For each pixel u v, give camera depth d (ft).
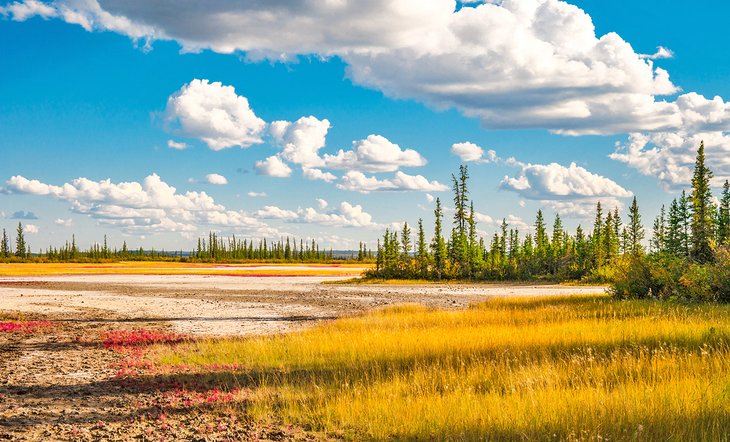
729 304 74.43
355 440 25.41
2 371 44.34
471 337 52.16
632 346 41.24
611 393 28.17
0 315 92.73
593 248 258.98
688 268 89.86
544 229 320.29
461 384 33.60
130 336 67.72
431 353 45.62
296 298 131.64
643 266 94.48
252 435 26.53
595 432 22.49
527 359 38.06
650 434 22.49
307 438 25.94
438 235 262.67
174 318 91.15
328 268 411.34
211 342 61.31
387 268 262.26
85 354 53.72
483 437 23.89
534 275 272.72
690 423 22.95
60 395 35.50
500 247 313.12
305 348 52.31
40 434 26.91
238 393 35.29
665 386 28.17
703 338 42.68
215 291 154.92
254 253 654.12
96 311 101.65
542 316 71.15
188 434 26.89
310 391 34.91
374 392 32.42
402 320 75.46
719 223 144.15
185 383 39.45
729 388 27.17
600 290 160.35
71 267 376.68
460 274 259.39
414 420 26.78
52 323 82.53
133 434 26.96
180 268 377.91
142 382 39.55
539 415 25.48
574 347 44.11
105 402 33.63
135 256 625.82
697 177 158.71
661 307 72.49
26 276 245.65
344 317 89.97
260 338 63.21
